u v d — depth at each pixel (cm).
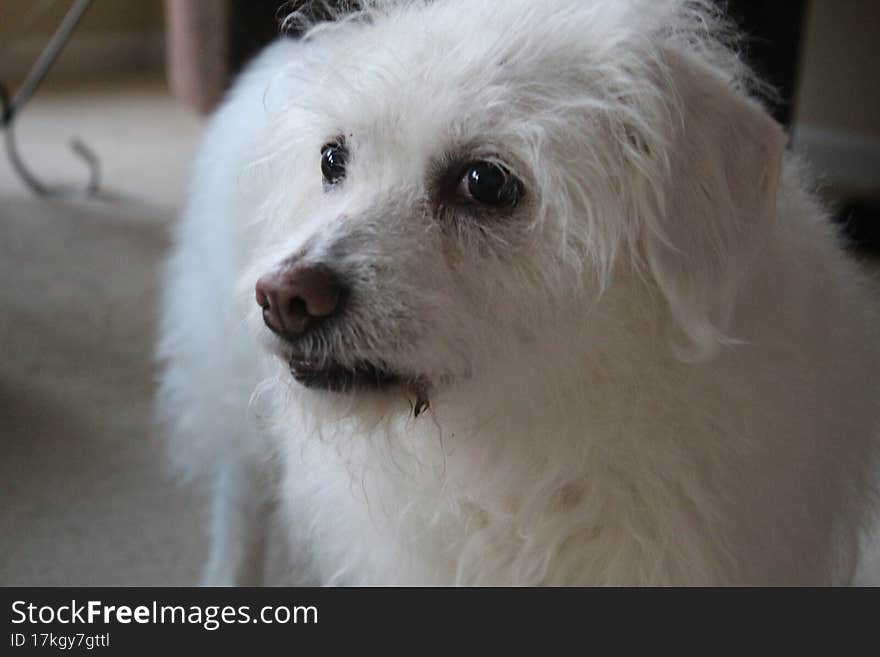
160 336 233
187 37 278
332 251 106
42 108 491
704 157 110
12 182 383
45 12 534
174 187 390
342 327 105
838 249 139
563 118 109
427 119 110
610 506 116
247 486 177
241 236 158
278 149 137
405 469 121
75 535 193
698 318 105
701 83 113
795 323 117
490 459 118
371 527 132
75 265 313
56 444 222
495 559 124
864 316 136
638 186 109
